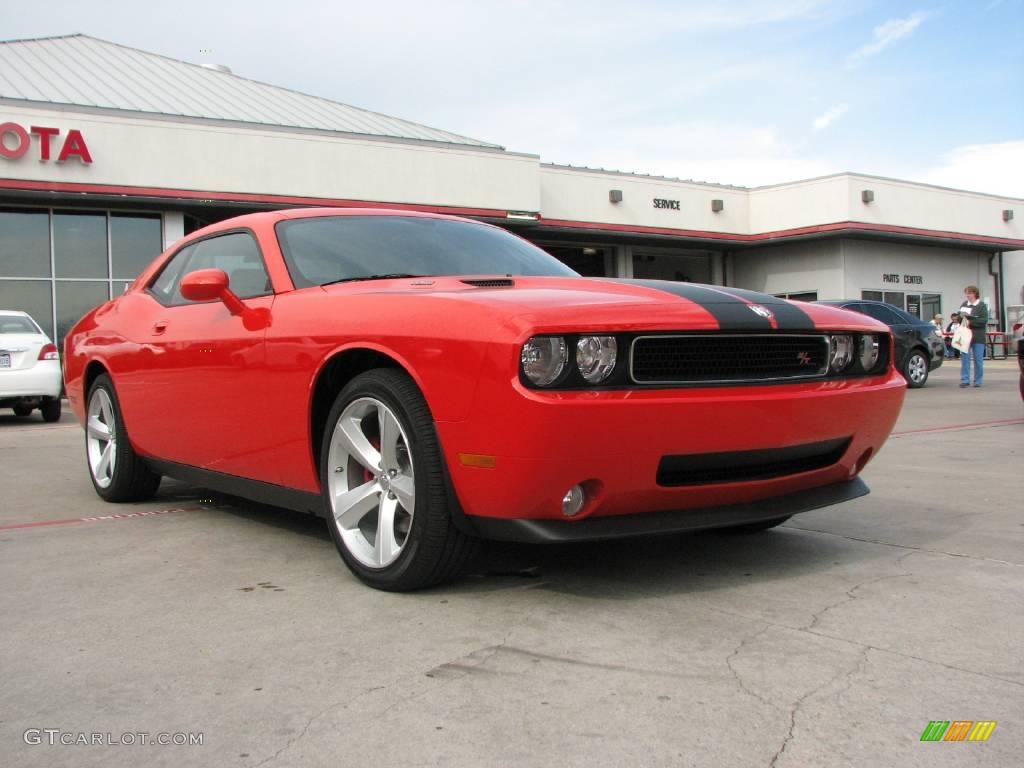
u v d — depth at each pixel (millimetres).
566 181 22922
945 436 7227
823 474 3092
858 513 4152
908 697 2031
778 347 2857
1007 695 2039
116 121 15711
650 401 2498
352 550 2977
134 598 2875
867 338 3135
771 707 1981
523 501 2521
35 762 1781
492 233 4148
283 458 3283
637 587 2920
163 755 1803
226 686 2143
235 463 3598
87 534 3857
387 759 1768
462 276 3486
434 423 2633
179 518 4211
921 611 2646
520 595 2836
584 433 2432
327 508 3090
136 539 3746
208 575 3145
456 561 2770
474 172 19578
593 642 2396
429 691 2086
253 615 2676
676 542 3572
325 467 3066
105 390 4598
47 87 18172
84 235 16328
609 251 25859
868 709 1969
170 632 2537
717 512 2818
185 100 19703
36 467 6121
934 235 27406
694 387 2625
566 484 2506
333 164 17812
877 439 3197
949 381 15531
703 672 2182
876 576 3041
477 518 2637
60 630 2568
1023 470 5406
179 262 4328
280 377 3207
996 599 2764
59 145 15258
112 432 4648
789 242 26562
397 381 2773
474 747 1810
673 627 2514
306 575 3123
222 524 4051
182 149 16281
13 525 4066
